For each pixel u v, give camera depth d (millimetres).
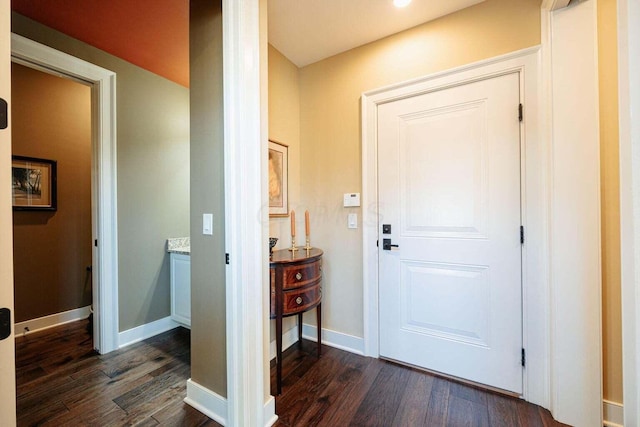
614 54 1403
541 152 1583
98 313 2234
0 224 568
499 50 1717
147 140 2543
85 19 1891
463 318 1839
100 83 2215
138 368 1997
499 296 1726
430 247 1939
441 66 1892
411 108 1994
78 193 2992
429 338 1945
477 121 1786
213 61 1479
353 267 2250
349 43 2178
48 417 1512
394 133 2059
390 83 2076
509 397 1674
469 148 1812
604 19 1420
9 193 582
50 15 1841
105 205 2242
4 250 576
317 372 1944
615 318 1429
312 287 1968
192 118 1580
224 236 1444
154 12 1823
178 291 2643
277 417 1517
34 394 1703
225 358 1466
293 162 2422
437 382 1826
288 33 2059
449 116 1872
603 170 1432
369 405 1613
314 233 2422
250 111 1354
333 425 1466
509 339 1698
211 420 1491
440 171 1902
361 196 2211
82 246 3020
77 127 2990
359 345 2211
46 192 2770
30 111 2672
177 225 2807
